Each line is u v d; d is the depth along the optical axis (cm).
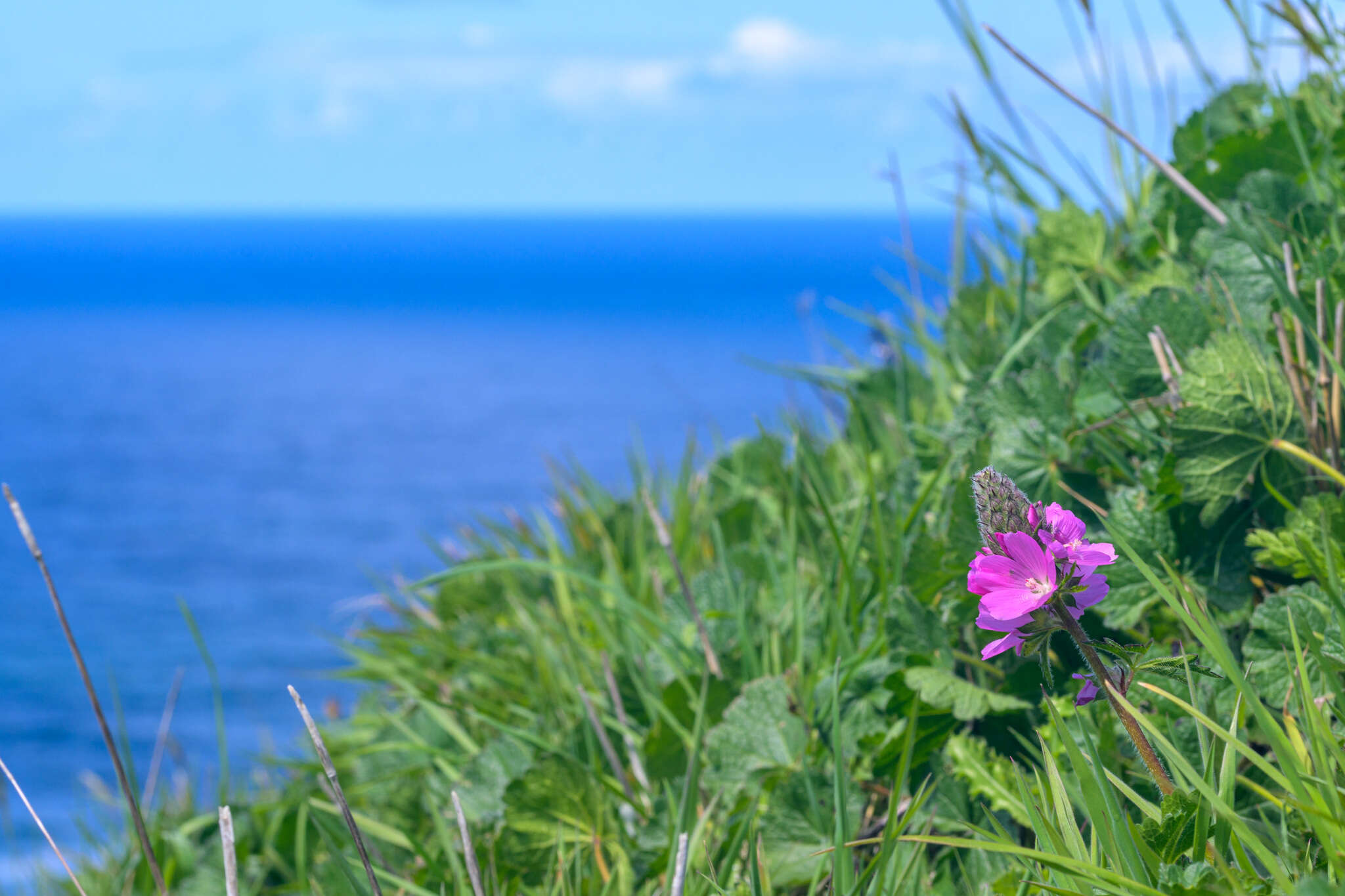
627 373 4341
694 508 170
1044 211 135
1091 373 119
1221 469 109
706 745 118
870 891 106
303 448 2966
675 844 110
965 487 114
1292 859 97
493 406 3584
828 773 115
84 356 5459
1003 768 108
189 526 2109
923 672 111
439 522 1988
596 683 136
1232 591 109
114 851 149
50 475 2691
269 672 1130
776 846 112
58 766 821
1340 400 111
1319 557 104
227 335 6781
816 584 136
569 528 179
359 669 154
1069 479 116
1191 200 129
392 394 4003
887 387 163
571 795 119
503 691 143
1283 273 116
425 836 130
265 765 158
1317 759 95
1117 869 96
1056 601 94
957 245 161
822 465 153
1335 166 126
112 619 1455
